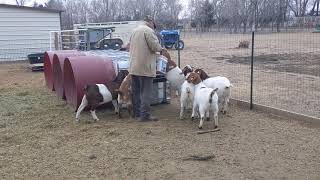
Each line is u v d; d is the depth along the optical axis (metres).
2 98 6.05
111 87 4.74
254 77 7.71
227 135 4.00
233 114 4.82
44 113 5.07
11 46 12.45
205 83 4.75
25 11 12.49
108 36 13.49
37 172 3.18
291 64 9.99
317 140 3.80
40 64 9.68
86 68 4.86
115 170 3.18
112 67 4.99
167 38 16.50
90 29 12.38
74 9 38.19
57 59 5.97
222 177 3.03
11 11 12.30
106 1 37.91
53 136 4.09
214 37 25.28
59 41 11.45
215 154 3.48
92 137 4.02
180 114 4.70
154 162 3.32
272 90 6.26
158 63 5.08
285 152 3.51
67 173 3.15
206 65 9.97
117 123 4.53
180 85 5.12
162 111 5.07
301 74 8.07
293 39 20.25
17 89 6.88
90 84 4.75
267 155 3.45
